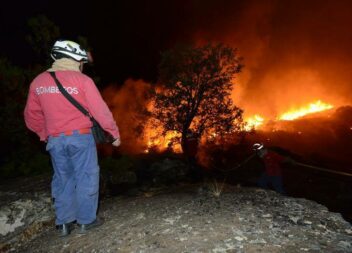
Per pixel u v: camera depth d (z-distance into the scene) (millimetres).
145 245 3029
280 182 7465
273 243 2891
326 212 3627
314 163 10562
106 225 3641
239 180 9148
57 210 3498
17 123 7168
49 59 7906
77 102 3197
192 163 9820
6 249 3811
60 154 3258
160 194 4984
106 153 9422
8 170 6812
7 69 7434
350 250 2766
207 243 2938
